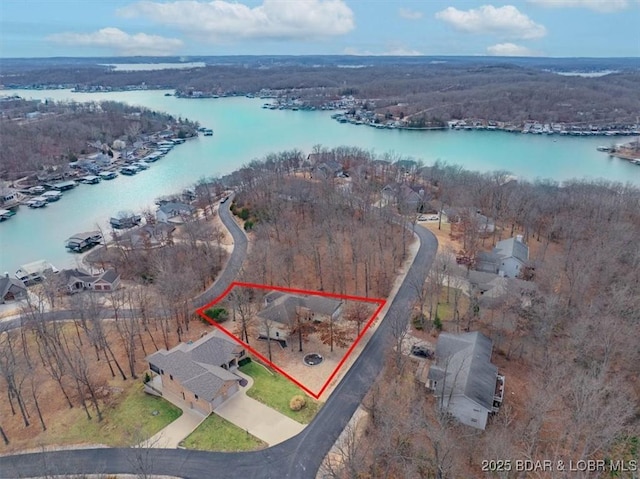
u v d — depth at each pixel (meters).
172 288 70.69
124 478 44.72
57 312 79.69
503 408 50.75
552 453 44.00
